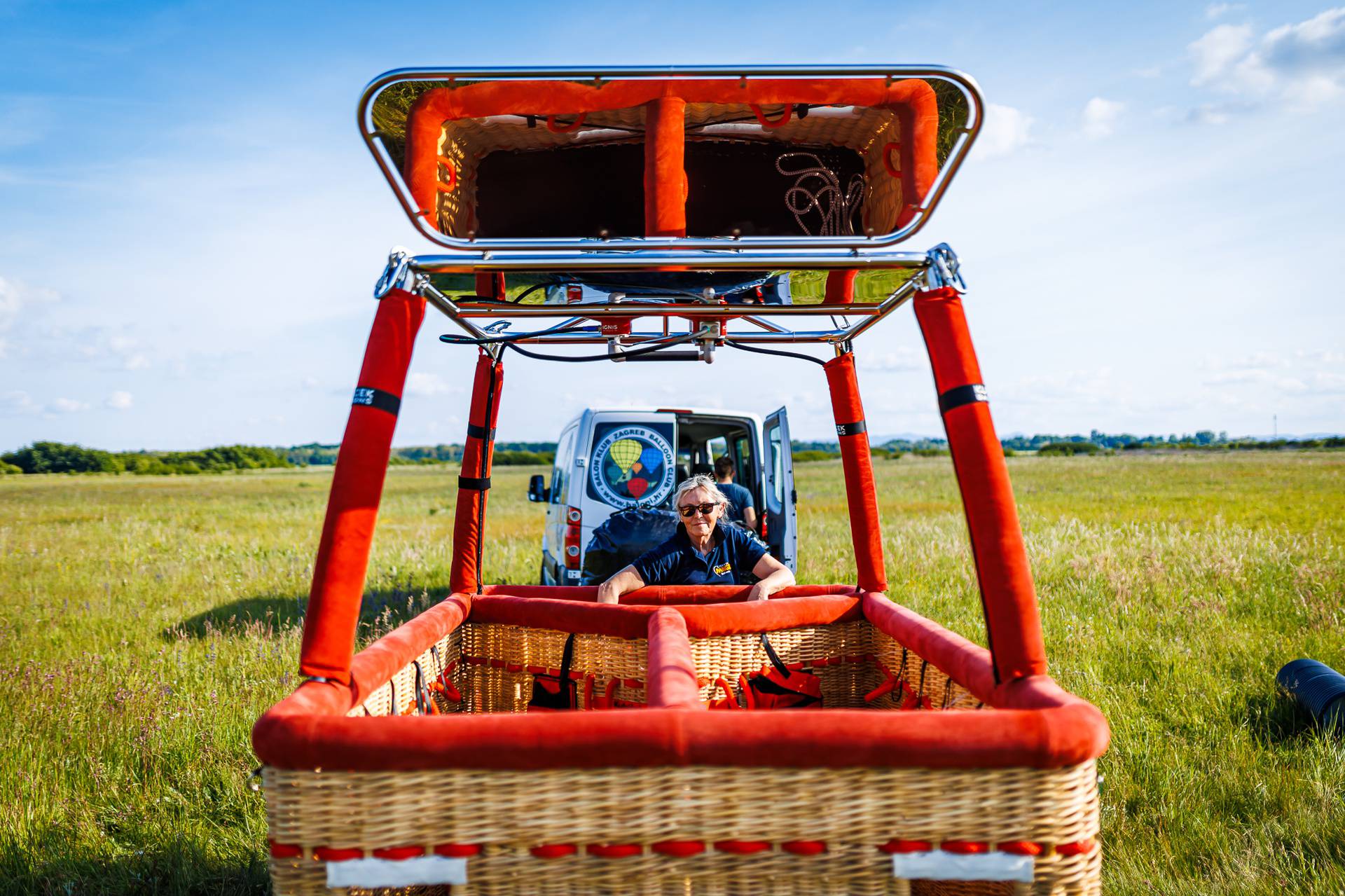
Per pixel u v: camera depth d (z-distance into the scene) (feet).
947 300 6.23
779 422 23.98
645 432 23.07
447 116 6.72
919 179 6.81
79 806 12.10
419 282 6.46
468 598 10.87
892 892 5.33
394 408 6.23
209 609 26.21
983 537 6.09
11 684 17.22
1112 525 42.93
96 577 33.47
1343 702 13.99
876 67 6.31
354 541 6.16
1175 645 18.54
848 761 5.26
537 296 8.35
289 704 5.57
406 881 5.27
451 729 5.28
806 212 7.68
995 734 5.26
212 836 11.43
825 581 27.99
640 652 9.73
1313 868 9.68
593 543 22.41
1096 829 5.53
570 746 5.24
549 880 5.33
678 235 6.82
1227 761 12.86
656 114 6.76
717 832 5.32
